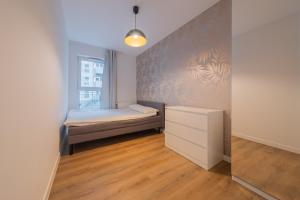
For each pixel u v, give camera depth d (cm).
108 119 254
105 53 386
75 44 353
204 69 229
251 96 155
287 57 129
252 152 151
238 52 168
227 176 162
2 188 60
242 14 163
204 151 179
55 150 172
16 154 72
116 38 333
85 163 189
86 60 377
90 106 389
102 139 287
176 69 290
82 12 242
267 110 144
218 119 191
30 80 91
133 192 135
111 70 392
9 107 66
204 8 223
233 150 162
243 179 146
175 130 228
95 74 394
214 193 134
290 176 128
